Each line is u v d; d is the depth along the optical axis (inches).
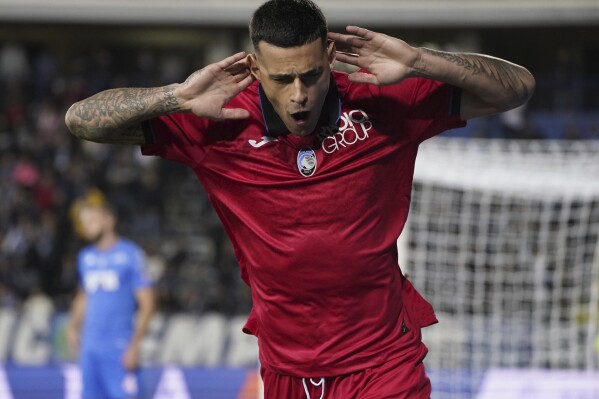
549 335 1205.7
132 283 1289.4
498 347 1206.9
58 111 2679.6
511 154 1121.4
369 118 462.9
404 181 476.1
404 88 467.2
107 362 1278.3
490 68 452.8
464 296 1211.2
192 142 463.8
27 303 1998.0
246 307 1975.9
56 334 1581.0
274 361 494.0
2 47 3058.6
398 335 488.1
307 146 457.1
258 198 463.2
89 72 2861.7
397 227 478.0
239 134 460.1
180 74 2903.5
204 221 2396.7
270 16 420.8
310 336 479.2
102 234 1300.4
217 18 2837.1
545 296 1218.0
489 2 2728.8
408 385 481.7
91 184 2428.6
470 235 1206.3
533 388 1136.2
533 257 1211.9
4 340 1584.6
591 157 1135.0
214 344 1565.0
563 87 2689.5
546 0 2719.0
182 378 1417.3
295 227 461.4
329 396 489.1
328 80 434.6
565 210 1147.3
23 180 2425.0
